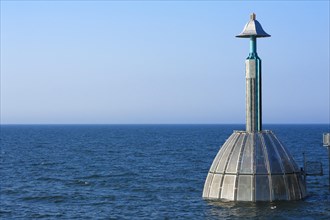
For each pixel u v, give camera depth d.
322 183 63.62
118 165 95.25
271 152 44.59
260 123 46.19
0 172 84.56
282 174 44.16
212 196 45.62
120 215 46.09
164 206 49.34
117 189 62.59
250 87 45.81
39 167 93.31
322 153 119.44
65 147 160.88
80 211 48.56
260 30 45.72
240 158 44.44
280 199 43.81
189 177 72.62
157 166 91.31
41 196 57.69
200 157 111.25
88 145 172.00
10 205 52.34
